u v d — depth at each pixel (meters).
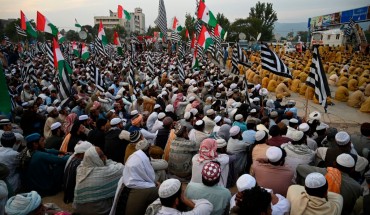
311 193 3.26
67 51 27.72
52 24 16.47
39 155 5.45
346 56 31.09
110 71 21.33
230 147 5.97
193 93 12.48
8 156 5.16
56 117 8.28
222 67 31.34
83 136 6.44
